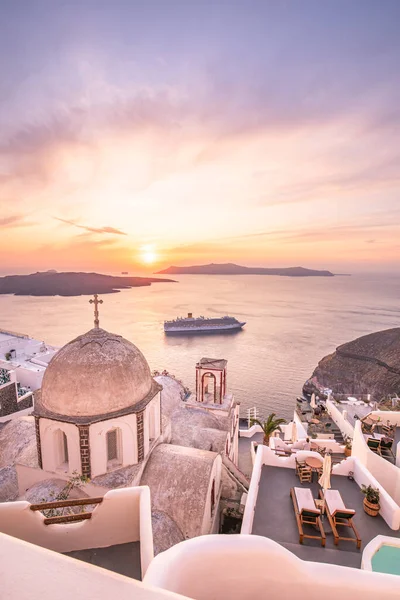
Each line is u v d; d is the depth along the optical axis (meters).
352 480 15.88
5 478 17.77
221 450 21.12
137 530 7.75
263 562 4.72
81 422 14.82
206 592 4.64
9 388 33.00
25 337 62.34
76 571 2.45
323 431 29.41
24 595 2.28
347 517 13.02
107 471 15.93
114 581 2.40
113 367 15.77
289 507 14.20
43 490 15.04
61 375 15.31
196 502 15.64
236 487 20.16
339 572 4.78
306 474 15.71
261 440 35.25
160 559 4.38
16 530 7.21
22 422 21.88
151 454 17.59
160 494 15.97
